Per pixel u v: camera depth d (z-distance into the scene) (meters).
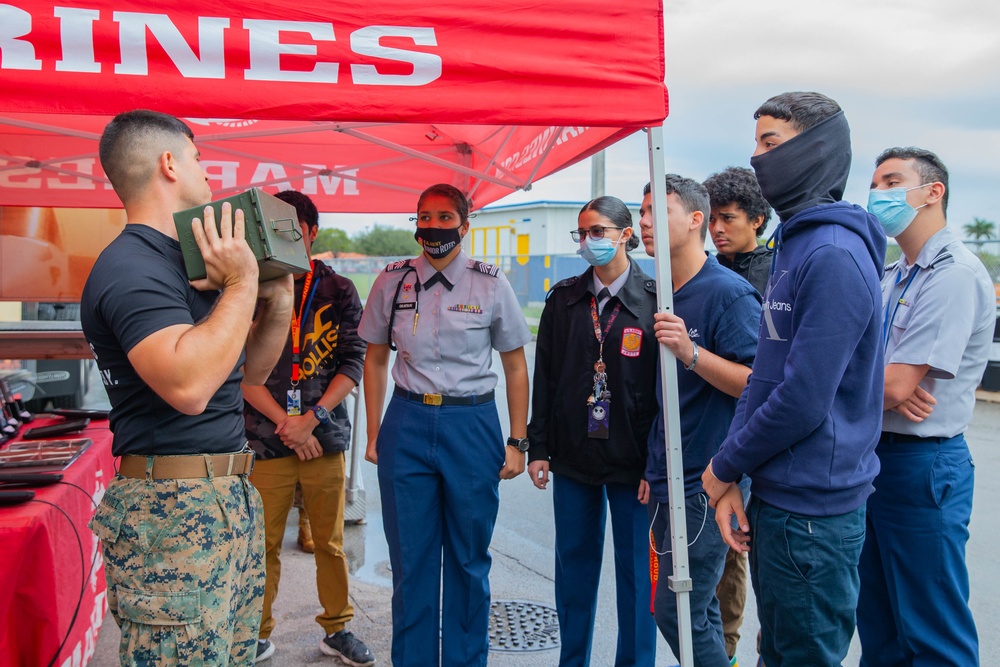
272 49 2.21
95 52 2.12
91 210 5.84
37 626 2.51
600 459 3.09
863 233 2.13
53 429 3.58
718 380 2.66
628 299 3.09
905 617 2.76
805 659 2.19
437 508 3.24
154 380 1.85
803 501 2.14
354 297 3.64
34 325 6.21
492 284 3.21
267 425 3.48
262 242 2.03
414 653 3.19
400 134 4.55
